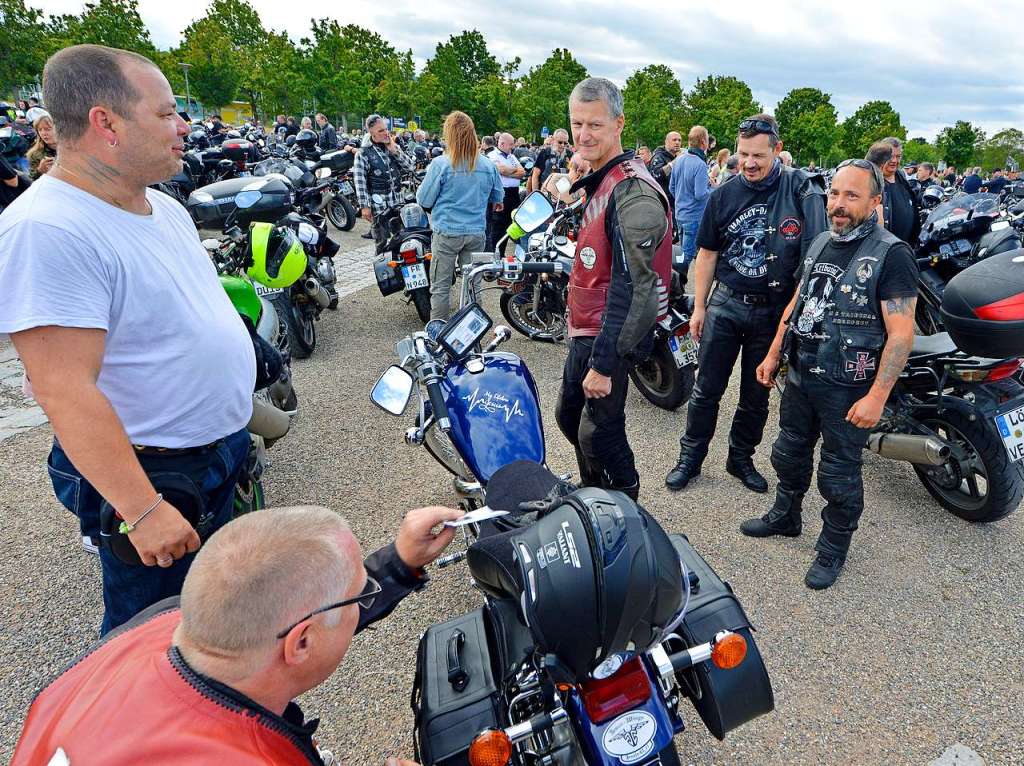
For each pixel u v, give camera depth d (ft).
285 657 3.03
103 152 5.17
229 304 6.62
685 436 11.59
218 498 6.62
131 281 5.33
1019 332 8.41
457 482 8.35
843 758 6.65
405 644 8.16
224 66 175.63
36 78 152.05
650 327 7.79
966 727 6.98
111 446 5.05
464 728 4.68
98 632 8.20
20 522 10.22
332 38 167.02
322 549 3.17
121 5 172.04
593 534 3.88
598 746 4.29
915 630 8.35
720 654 4.65
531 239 17.61
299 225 17.34
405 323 19.86
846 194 7.68
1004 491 9.64
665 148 38.68
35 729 3.04
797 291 8.77
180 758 2.70
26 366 4.93
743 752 6.72
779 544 10.07
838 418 8.41
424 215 19.70
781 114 260.01
